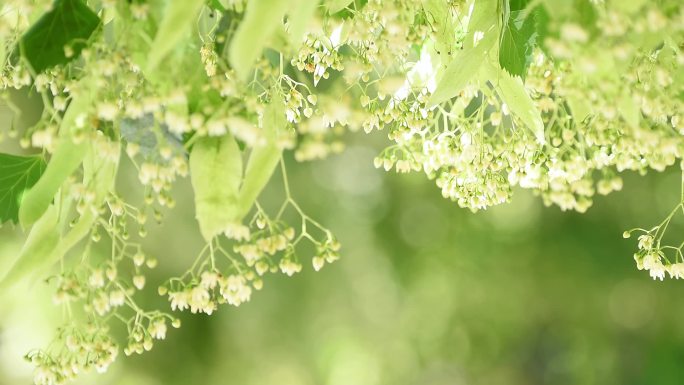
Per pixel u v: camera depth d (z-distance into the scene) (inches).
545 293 181.5
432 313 185.9
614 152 53.6
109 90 49.4
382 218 182.2
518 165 54.9
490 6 53.5
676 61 51.9
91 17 50.9
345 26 54.0
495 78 54.5
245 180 50.1
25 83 50.7
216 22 52.5
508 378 197.5
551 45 47.9
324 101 48.9
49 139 49.4
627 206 170.4
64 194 51.6
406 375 187.6
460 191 55.8
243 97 49.8
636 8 47.4
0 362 148.2
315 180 173.3
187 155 50.6
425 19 53.6
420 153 55.8
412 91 55.1
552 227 177.0
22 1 50.1
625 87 49.3
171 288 51.7
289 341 176.1
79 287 50.5
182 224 153.9
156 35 49.0
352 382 185.0
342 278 176.6
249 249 50.6
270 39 49.9
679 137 51.6
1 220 53.6
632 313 183.8
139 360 169.6
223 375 177.0
